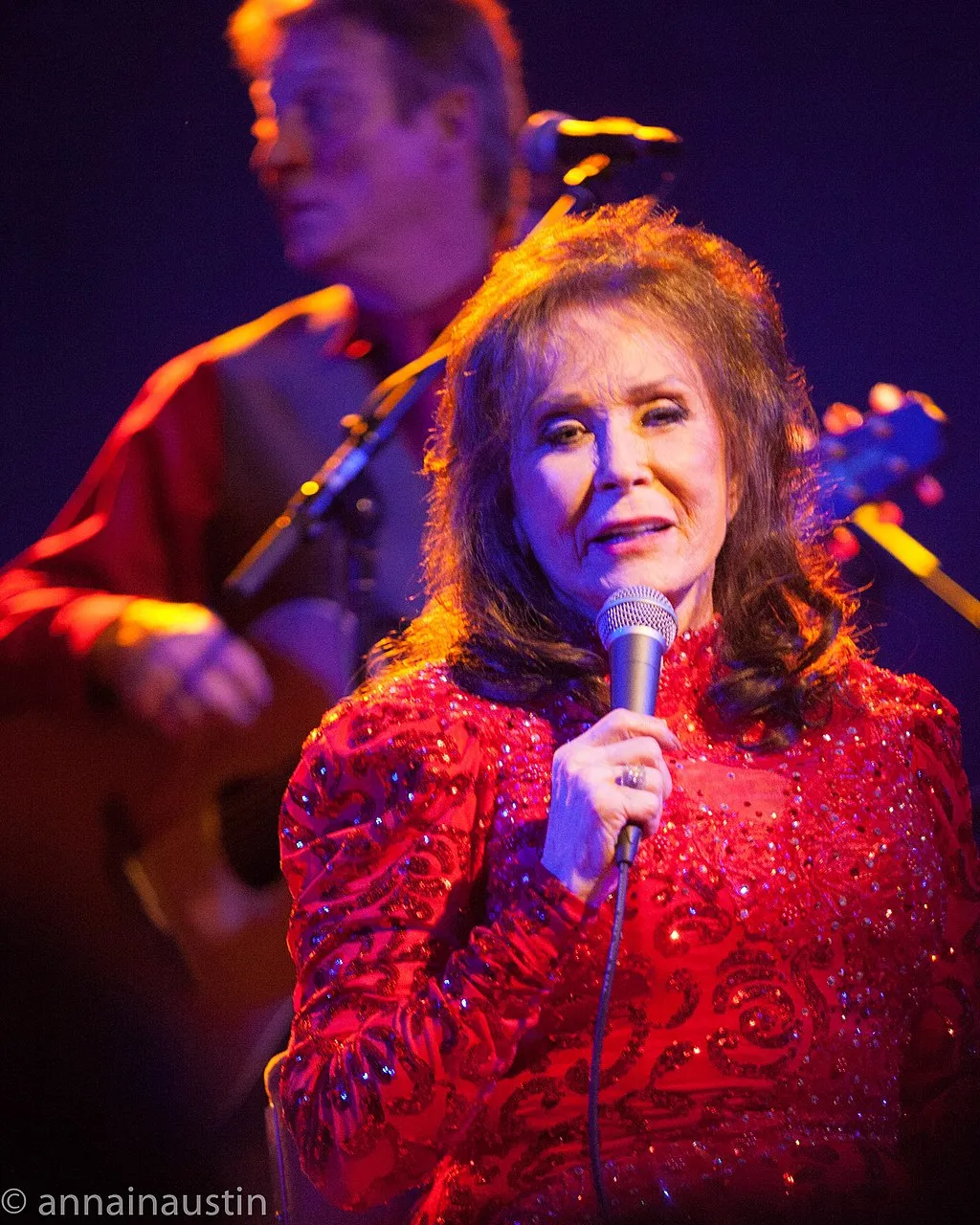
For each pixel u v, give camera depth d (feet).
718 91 45.62
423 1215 18.69
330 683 32.89
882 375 45.21
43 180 45.32
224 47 45.27
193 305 45.62
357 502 29.45
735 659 20.58
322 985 18.35
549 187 33.83
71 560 33.99
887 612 33.22
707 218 45.62
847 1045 18.78
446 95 33.12
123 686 32.81
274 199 34.24
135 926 35.09
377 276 33.50
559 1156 18.21
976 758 40.73
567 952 17.30
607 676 19.90
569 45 45.52
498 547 20.65
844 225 45.47
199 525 33.94
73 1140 35.63
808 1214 17.56
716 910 18.56
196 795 34.12
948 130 45.32
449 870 18.67
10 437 45.21
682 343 20.11
